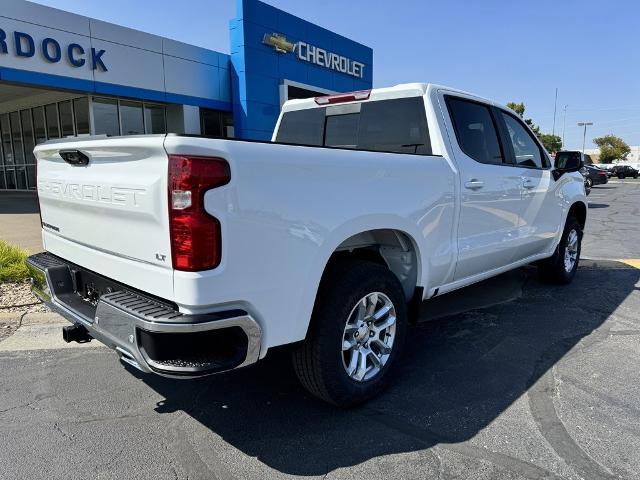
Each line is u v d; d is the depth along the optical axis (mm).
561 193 5680
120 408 3275
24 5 12648
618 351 4105
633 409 3168
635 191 28500
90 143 2773
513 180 4648
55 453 2766
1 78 12383
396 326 3414
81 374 3797
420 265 3621
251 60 17047
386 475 2551
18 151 21094
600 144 103750
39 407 3289
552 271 6035
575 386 3492
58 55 13406
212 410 3234
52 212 3578
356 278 3047
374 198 3119
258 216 2482
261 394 3447
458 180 3896
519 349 4164
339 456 2723
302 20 18812
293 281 2670
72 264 3422
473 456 2695
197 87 16766
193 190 2279
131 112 16891
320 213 2775
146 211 2469
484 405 3248
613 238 10375
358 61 22078
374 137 4305
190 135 2322
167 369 2318
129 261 2697
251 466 2641
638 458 2652
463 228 4035
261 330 2557
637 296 5727
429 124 3930
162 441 2885
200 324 2307
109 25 14391
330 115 4664
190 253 2305
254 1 16859
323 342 2932
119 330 2523
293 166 2629
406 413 3162
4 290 5617
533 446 2775
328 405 3287
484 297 5684
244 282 2463
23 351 4246
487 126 4516
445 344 4289
